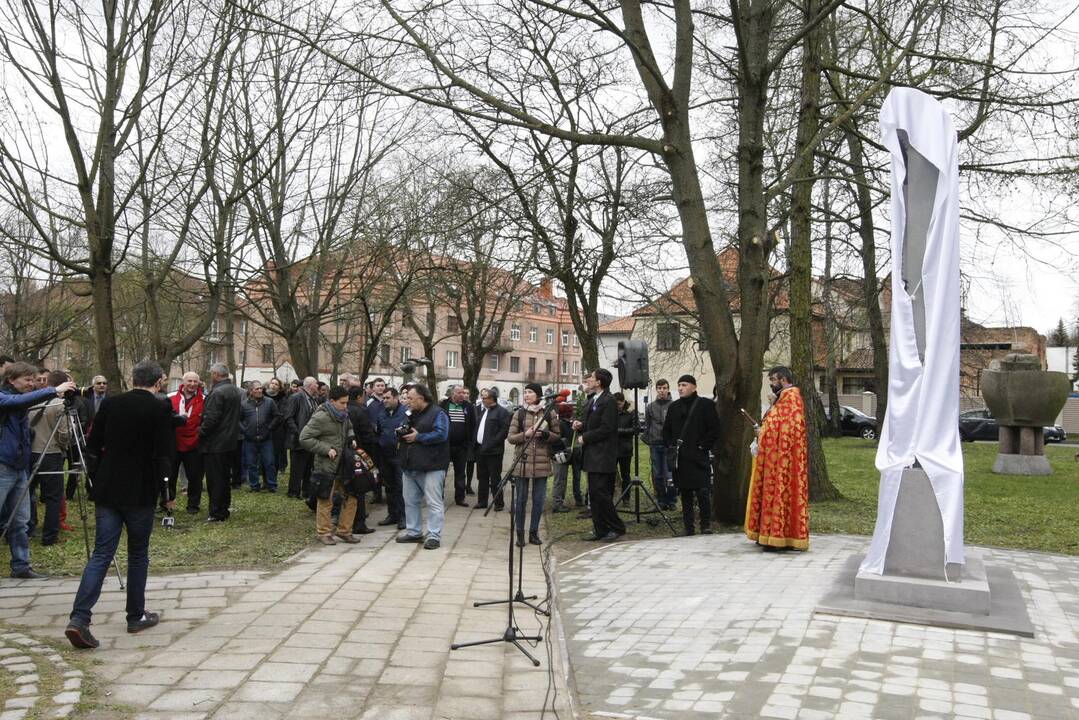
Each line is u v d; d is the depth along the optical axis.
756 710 4.24
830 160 13.69
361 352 30.98
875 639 5.29
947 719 4.06
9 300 28.12
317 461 9.59
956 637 5.33
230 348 27.67
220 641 5.57
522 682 4.91
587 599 6.95
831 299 22.94
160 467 5.74
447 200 15.00
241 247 15.53
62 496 9.16
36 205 10.31
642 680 4.84
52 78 9.80
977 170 12.06
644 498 13.56
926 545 6.12
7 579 7.34
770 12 10.47
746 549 8.50
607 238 15.68
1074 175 11.48
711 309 10.25
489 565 8.49
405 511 10.34
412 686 4.80
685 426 9.72
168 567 8.03
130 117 10.48
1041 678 4.61
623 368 11.17
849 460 20.38
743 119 10.42
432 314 31.09
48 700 4.30
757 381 10.36
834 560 7.68
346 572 7.95
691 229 10.20
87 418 11.49
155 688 4.61
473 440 13.55
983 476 17.16
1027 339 52.19
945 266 6.36
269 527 10.51
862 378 49.81
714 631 5.66
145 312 25.36
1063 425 42.91
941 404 6.26
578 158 14.44
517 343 78.00
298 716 4.28
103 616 6.14
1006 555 8.46
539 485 9.73
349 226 17.42
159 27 10.32
